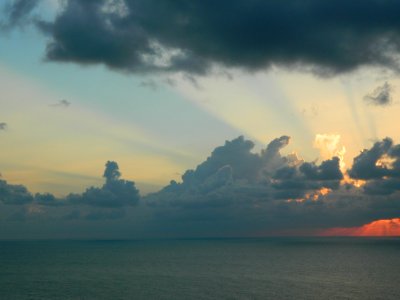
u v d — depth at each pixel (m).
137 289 104.06
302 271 142.50
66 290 103.50
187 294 96.31
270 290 100.94
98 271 147.62
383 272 138.00
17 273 142.25
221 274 135.25
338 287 105.00
